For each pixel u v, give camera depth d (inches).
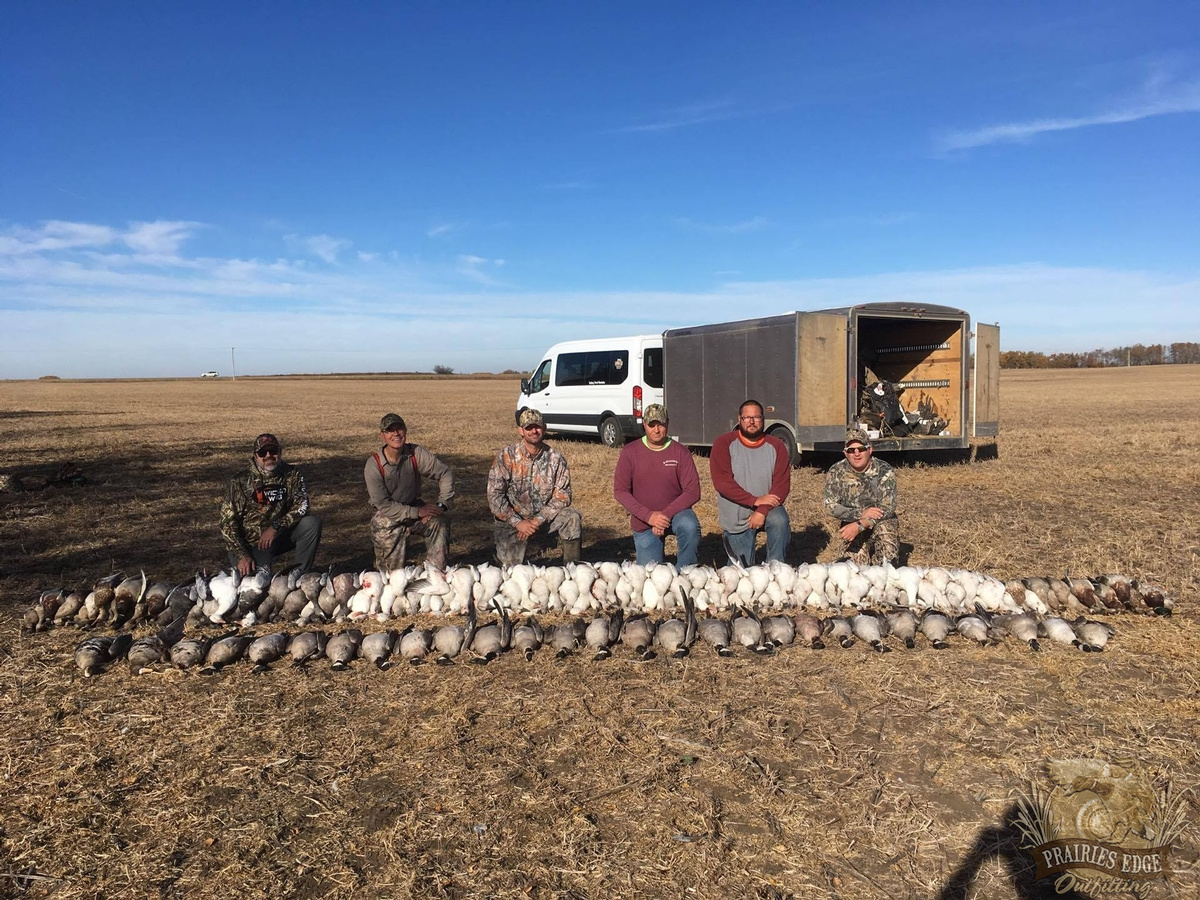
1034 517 417.4
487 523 423.5
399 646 223.5
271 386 3373.5
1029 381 2618.1
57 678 210.4
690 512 287.9
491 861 134.4
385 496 289.1
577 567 259.6
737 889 127.4
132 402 2001.7
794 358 548.1
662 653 224.7
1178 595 275.1
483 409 1573.6
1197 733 173.6
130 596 247.6
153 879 130.8
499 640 221.1
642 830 142.4
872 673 209.2
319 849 138.3
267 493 278.2
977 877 130.3
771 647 222.8
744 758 165.8
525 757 168.1
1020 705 189.2
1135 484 519.5
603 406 787.4
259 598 251.6
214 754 170.6
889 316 573.3
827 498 297.0
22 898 126.0
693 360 643.5
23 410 1631.4
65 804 151.6
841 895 126.2
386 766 165.2
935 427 616.4
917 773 160.4
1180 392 1820.9
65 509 461.4
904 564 323.3
